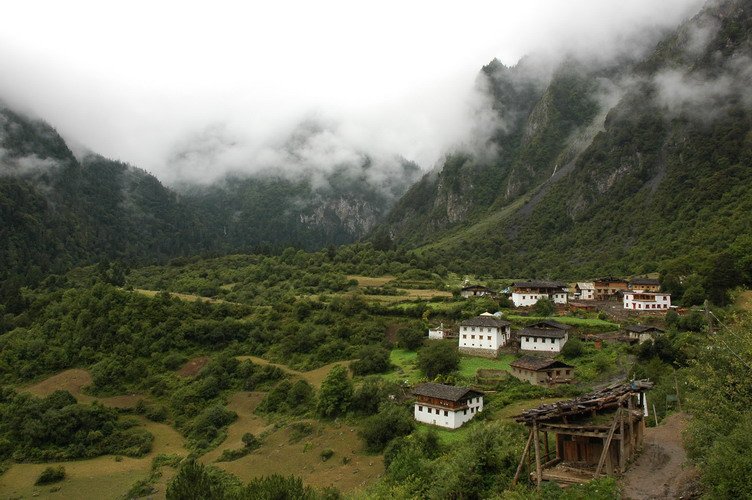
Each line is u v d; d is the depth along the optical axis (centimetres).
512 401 8331
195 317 14125
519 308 14175
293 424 9138
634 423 3978
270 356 12719
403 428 7719
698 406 3909
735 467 2717
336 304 14488
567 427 3516
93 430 9681
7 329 13612
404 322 13462
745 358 3888
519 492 3459
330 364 11931
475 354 11162
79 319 12875
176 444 9606
